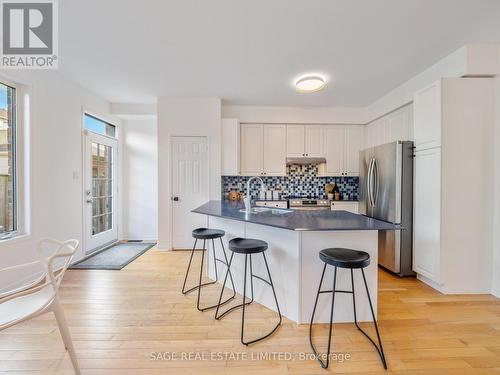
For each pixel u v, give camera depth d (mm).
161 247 4004
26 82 2633
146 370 1523
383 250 3178
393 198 2980
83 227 3600
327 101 4168
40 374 1483
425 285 2744
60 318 1408
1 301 1166
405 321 2045
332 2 1884
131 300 2375
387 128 3893
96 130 4016
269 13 2002
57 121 3076
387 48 2531
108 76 3189
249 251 1845
